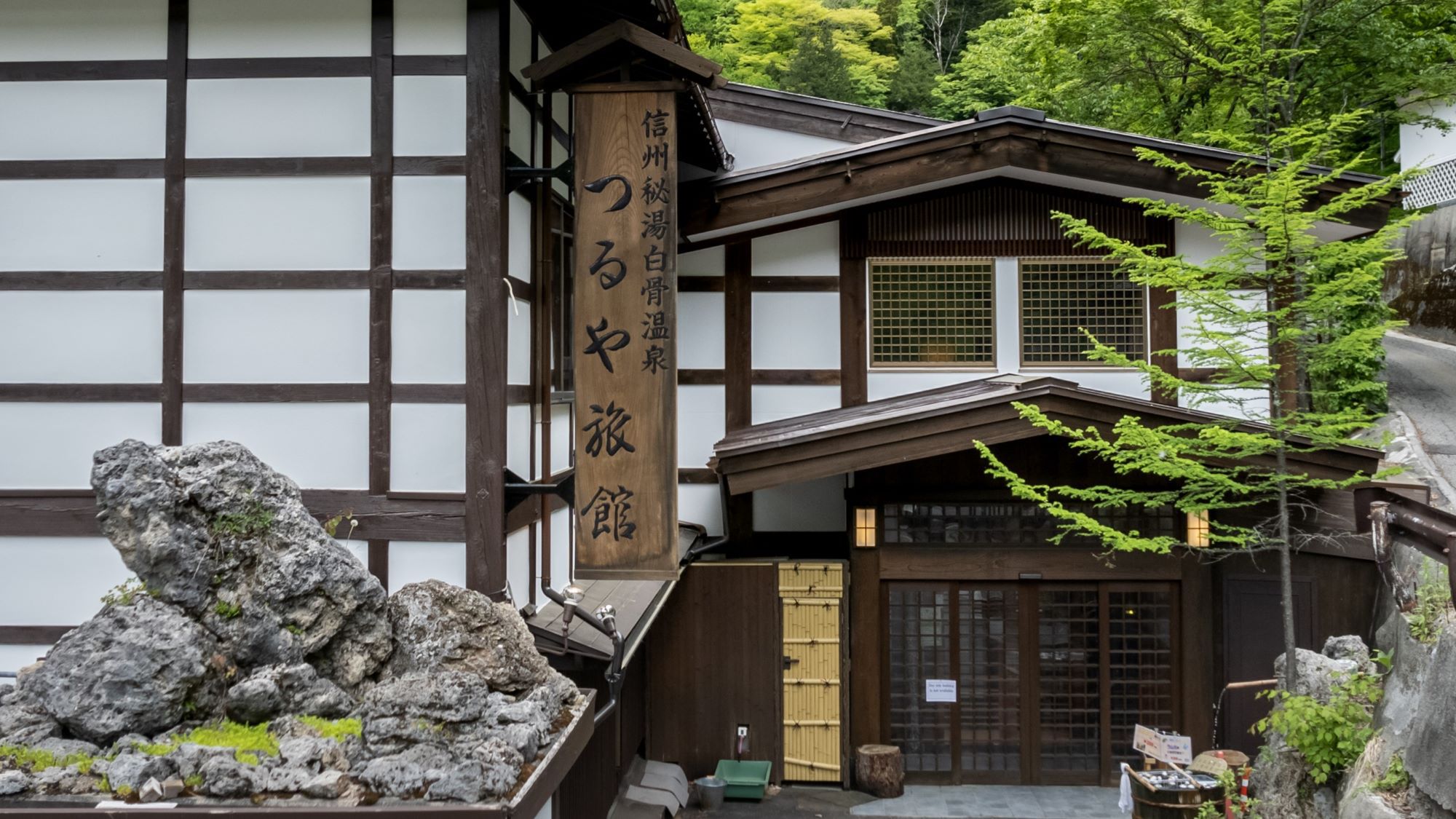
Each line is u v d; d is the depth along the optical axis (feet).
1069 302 36.45
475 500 20.42
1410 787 20.80
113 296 21.07
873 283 36.86
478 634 16.15
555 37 25.77
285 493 15.07
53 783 12.28
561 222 27.50
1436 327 68.39
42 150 21.17
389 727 12.89
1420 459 44.70
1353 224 34.35
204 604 13.92
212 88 21.03
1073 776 33.50
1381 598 30.94
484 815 11.80
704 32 96.17
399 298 20.76
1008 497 33.35
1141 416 29.84
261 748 13.00
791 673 34.24
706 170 38.88
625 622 24.47
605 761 27.17
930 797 32.63
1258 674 32.55
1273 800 25.72
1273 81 35.58
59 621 20.86
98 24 21.18
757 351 36.99
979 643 33.91
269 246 20.93
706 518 37.06
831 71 85.20
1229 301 27.37
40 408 21.03
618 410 20.95
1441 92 49.03
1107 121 57.00
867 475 33.86
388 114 20.77
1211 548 29.78
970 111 88.38
